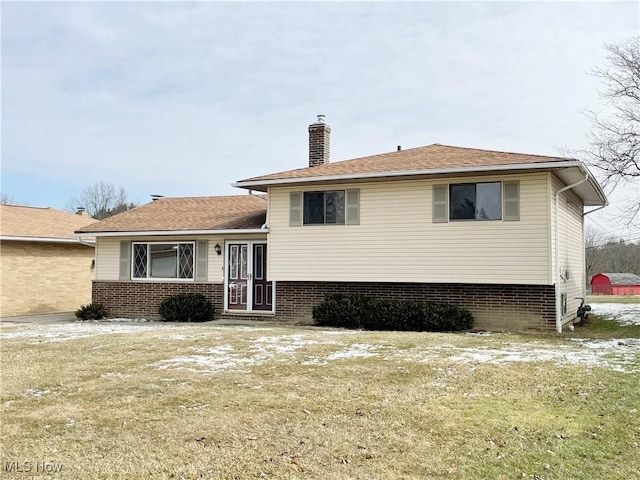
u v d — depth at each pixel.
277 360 9.09
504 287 13.18
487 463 4.66
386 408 6.26
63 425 5.91
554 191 13.09
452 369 8.15
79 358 9.61
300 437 5.39
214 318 16.80
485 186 13.16
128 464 4.80
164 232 17.09
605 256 59.12
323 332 12.58
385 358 9.08
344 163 15.60
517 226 12.80
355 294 14.67
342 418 5.95
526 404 6.31
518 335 11.91
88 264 22.30
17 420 6.11
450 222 13.45
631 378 7.38
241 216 17.69
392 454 4.91
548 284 12.47
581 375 7.60
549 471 4.47
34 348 10.80
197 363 8.98
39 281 20.33
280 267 15.23
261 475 4.53
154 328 14.16
